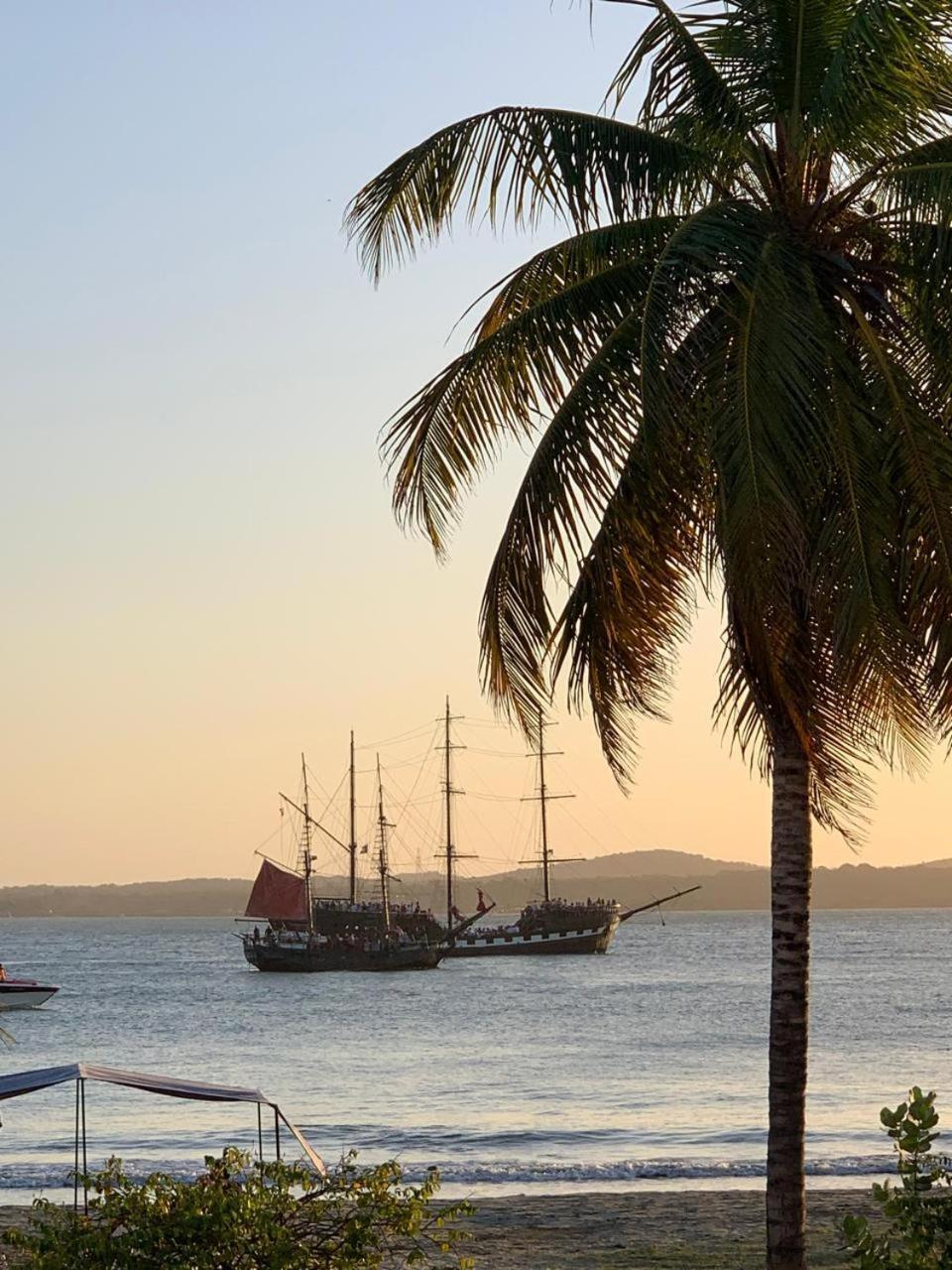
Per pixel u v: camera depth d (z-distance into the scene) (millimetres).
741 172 14344
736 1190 27328
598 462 13188
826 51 13828
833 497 12789
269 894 154625
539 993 116438
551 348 13820
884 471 12453
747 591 11992
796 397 12102
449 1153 35062
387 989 125938
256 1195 10547
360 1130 39438
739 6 14094
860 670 12367
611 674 13719
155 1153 35250
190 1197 10320
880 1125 37375
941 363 13250
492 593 13609
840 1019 80688
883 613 12102
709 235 12758
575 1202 24719
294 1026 87750
